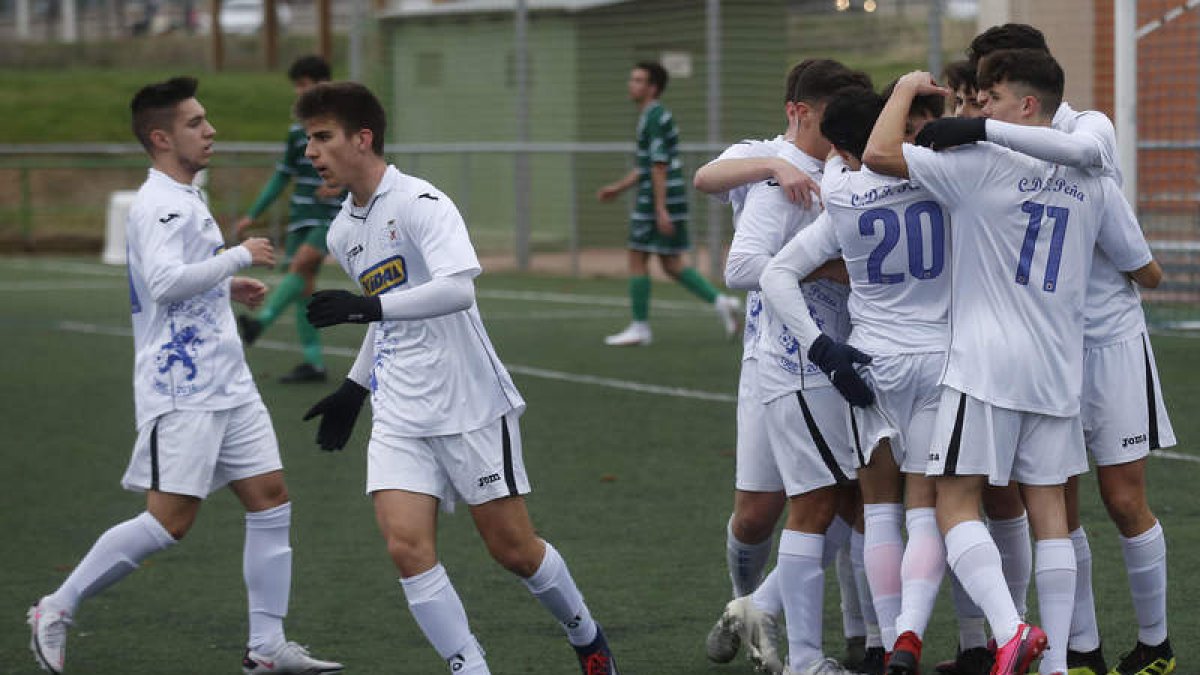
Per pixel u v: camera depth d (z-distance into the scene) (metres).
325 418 17.34
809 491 17.19
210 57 151.62
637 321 48.00
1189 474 28.19
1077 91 54.06
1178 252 48.56
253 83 123.19
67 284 71.69
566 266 75.19
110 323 56.34
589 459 31.14
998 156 15.84
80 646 20.03
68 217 97.38
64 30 188.50
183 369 18.30
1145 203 51.84
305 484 29.70
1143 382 17.20
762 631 18.05
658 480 29.19
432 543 16.28
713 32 68.38
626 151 72.00
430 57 81.62
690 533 25.25
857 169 16.83
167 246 18.09
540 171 76.06
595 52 75.19
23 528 26.48
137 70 140.00
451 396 16.23
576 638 17.11
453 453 16.31
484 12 78.62
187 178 18.86
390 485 16.22
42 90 117.50
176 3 192.62
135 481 18.47
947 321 16.41
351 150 16.33
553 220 76.00
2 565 24.09
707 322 53.66
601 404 37.34
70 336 52.62
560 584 16.75
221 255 18.19
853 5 67.38
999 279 15.97
